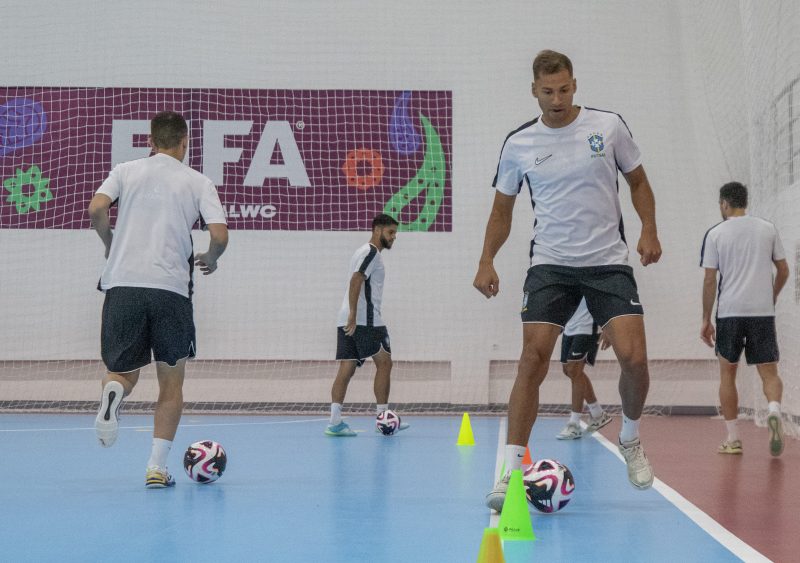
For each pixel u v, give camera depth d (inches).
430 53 674.2
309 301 664.4
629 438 238.7
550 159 232.5
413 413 652.1
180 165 282.2
